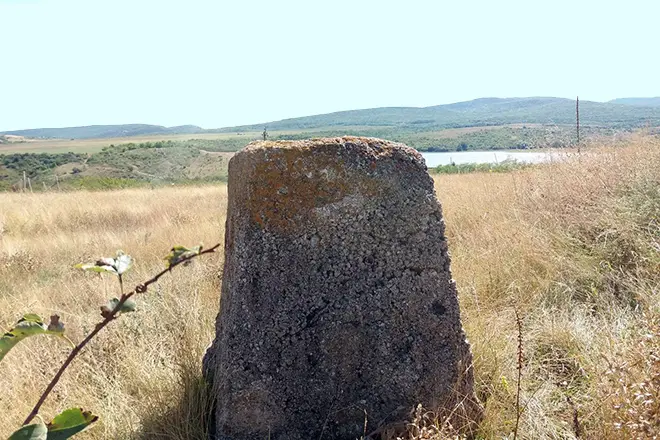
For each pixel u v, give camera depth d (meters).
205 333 3.62
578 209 5.11
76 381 3.16
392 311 2.64
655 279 3.96
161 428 2.65
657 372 2.18
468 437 2.59
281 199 2.57
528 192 6.29
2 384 3.11
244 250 2.55
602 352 2.91
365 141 2.68
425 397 2.63
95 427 2.64
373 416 2.61
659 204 4.76
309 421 2.57
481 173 11.38
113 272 1.09
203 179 39.16
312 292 2.59
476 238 5.53
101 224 11.70
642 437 2.04
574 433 2.46
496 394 2.84
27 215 12.39
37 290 5.63
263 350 2.53
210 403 2.75
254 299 2.54
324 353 2.59
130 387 3.07
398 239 2.65
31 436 0.98
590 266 4.40
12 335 1.06
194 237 7.53
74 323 4.11
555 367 3.21
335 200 2.60
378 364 2.63
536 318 3.76
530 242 4.80
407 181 2.66
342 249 2.61
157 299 4.45
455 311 2.69
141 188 23.34
